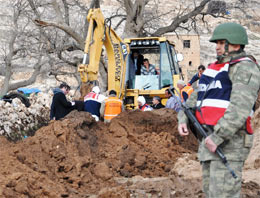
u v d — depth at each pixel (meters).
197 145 9.75
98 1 27.62
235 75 3.78
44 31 29.78
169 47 14.12
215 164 3.79
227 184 3.73
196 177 6.96
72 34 25.42
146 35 28.69
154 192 6.25
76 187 6.57
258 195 5.86
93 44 12.30
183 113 4.24
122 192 6.02
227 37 3.85
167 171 7.99
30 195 5.69
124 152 8.06
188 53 49.00
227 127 3.64
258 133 9.28
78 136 7.93
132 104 13.76
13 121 15.77
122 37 26.30
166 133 9.33
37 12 28.97
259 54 52.81
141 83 13.83
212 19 56.16
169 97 11.80
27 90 37.28
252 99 3.65
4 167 6.14
